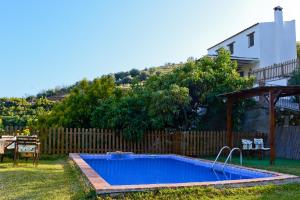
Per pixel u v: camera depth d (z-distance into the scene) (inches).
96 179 321.4
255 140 736.3
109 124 732.7
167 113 745.0
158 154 701.9
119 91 850.8
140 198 278.5
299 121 892.0
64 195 287.4
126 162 617.9
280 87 595.2
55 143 690.2
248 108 846.5
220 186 317.4
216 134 784.9
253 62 1299.2
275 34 1305.4
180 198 285.4
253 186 330.6
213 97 787.4
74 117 817.5
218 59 882.8
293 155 742.5
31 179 370.3
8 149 565.0
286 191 323.3
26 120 1310.3
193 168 557.6
